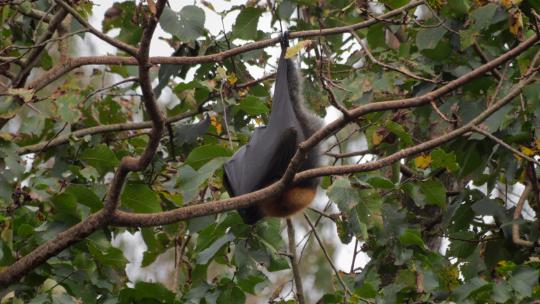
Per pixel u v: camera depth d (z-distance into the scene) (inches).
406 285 437.7
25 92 432.8
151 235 455.2
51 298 380.8
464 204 454.9
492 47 470.3
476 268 449.1
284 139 420.2
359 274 468.1
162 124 337.4
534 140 438.6
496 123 410.3
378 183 414.6
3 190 417.1
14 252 415.2
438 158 420.2
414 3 454.6
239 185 433.4
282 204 417.4
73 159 491.2
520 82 385.4
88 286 402.3
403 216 432.1
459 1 441.7
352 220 400.2
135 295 395.2
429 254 436.1
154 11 325.1
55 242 372.5
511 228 444.8
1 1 454.0
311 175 359.9
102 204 402.3
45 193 440.5
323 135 340.2
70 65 469.4
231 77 476.4
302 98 436.5
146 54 329.7
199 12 438.3
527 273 372.8
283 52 434.9
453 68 470.9
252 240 416.2
